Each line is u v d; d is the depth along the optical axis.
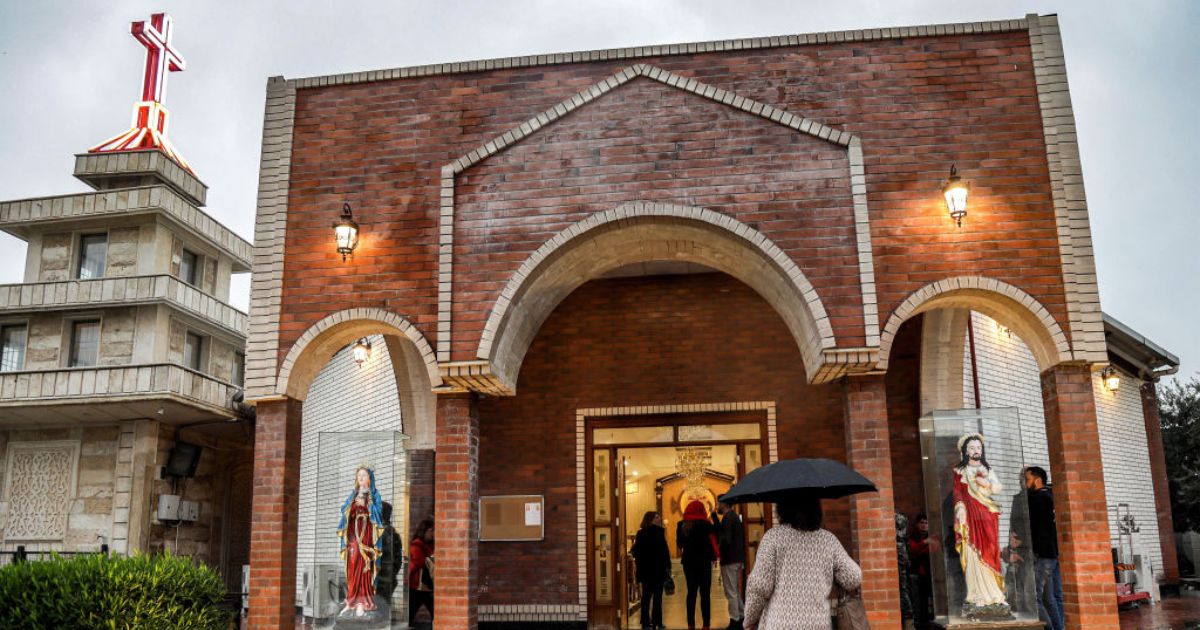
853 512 8.55
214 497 21.81
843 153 9.03
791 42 9.34
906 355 11.93
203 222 22.36
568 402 12.25
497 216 9.23
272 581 8.78
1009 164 8.93
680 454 12.19
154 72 23.12
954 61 9.21
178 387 18.47
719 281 12.35
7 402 18.55
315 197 9.63
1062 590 8.58
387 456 9.11
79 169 21.78
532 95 9.59
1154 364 17.38
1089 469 8.24
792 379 11.98
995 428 8.38
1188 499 24.62
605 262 9.95
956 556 8.16
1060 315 8.55
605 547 11.91
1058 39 9.18
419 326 9.16
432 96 9.71
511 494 12.06
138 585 7.15
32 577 6.86
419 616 10.57
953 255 8.75
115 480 19.52
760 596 5.02
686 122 9.23
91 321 20.78
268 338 9.30
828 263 8.75
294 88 9.91
